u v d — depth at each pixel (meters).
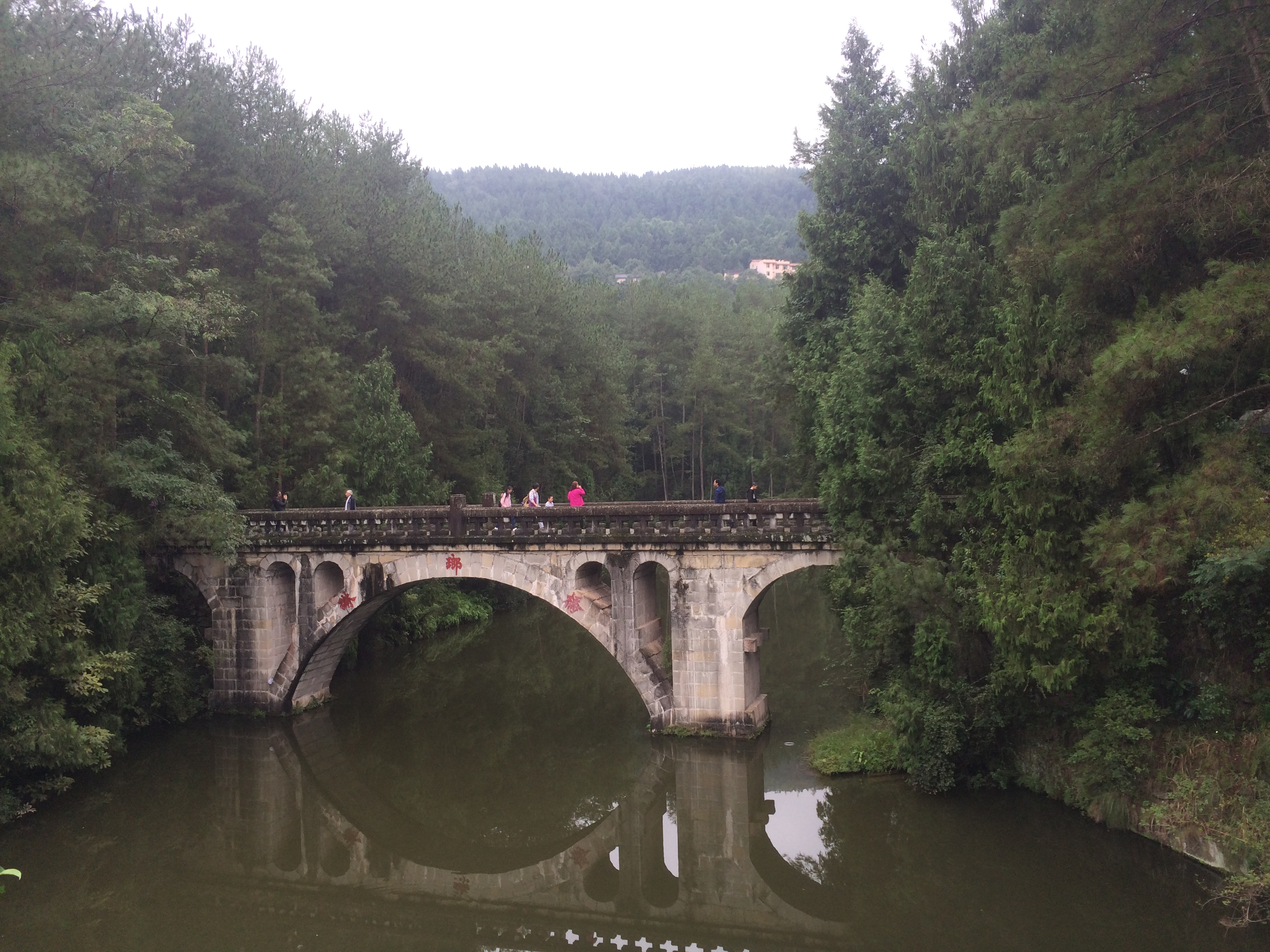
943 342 23.81
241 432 33.72
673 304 76.44
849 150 31.59
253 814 25.30
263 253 36.75
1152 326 15.64
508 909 20.33
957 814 21.58
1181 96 17.19
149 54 34.81
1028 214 20.25
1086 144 20.12
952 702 22.61
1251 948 15.55
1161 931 16.61
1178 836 18.02
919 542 22.94
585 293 73.81
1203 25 17.11
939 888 19.22
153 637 29.91
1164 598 19.62
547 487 55.66
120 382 28.03
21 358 24.20
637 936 19.00
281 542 30.52
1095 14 19.19
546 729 32.22
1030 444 17.30
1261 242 16.45
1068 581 18.98
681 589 27.58
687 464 77.44
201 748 29.28
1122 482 18.70
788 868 21.45
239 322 35.56
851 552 24.02
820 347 30.78
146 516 29.58
